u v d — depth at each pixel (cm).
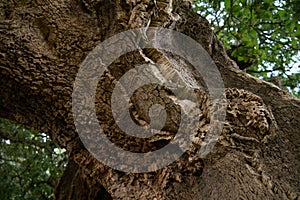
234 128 326
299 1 575
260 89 371
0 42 340
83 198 411
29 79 339
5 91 347
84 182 411
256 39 605
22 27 347
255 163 315
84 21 353
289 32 648
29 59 341
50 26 350
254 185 306
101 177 342
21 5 354
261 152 321
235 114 330
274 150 324
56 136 355
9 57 339
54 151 1011
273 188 306
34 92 342
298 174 316
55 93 340
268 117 332
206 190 315
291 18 607
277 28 656
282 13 593
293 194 305
